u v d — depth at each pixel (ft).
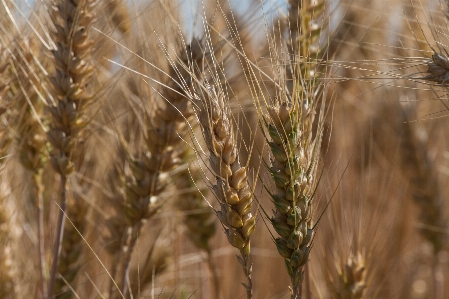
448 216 2.78
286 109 1.84
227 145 1.85
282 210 1.86
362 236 2.27
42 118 2.34
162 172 2.29
